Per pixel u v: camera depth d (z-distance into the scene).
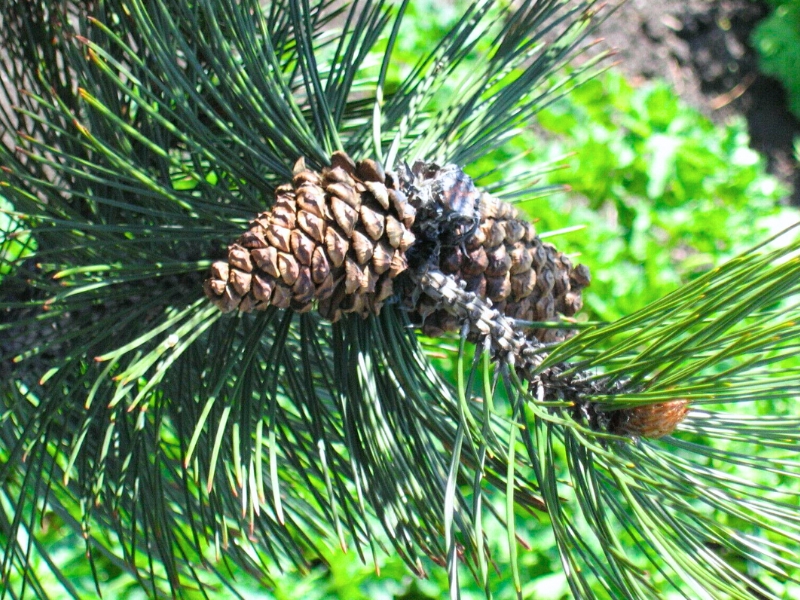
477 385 0.59
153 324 0.49
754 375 0.44
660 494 0.45
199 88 0.51
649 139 1.39
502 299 0.48
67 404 0.51
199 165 0.50
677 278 1.33
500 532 0.98
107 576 0.91
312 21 0.54
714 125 1.73
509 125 0.53
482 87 0.51
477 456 0.42
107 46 0.50
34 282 0.49
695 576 0.40
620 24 1.73
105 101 0.49
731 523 0.93
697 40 1.80
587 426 0.45
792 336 0.39
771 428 0.45
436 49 0.53
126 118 0.52
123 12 0.49
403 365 0.46
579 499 0.43
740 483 0.44
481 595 0.97
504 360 0.46
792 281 0.39
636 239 1.30
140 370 0.41
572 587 0.40
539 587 0.96
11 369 0.53
